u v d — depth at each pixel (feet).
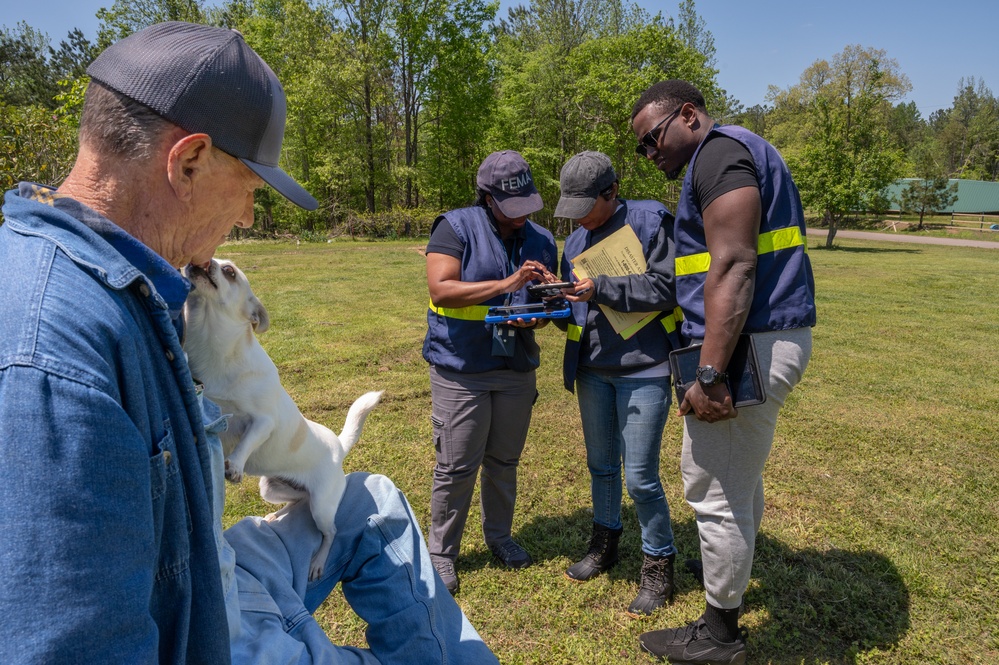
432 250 9.08
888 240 106.63
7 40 117.39
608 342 8.80
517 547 10.63
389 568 4.98
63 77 117.08
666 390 8.84
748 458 7.16
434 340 9.39
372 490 5.37
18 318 2.28
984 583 9.89
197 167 2.93
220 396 5.88
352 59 90.94
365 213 94.43
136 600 2.34
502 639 8.80
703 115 7.43
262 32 97.91
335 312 31.53
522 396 9.68
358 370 21.34
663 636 8.39
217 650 3.04
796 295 6.66
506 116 105.50
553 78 100.58
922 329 29.32
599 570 10.12
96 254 2.55
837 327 29.68
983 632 8.87
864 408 18.21
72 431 2.20
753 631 8.87
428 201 110.63
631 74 95.81
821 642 8.71
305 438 6.88
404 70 99.40
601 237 9.16
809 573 10.05
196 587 2.95
